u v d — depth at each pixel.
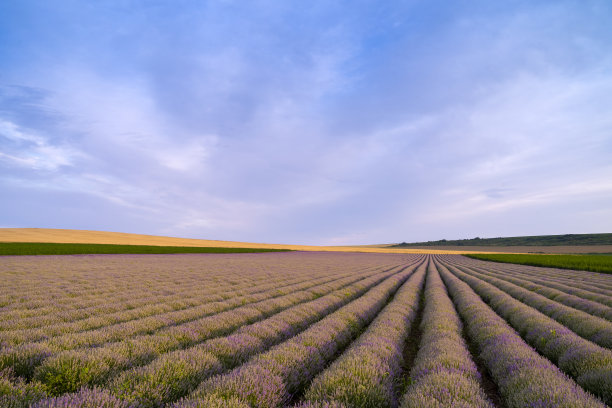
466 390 4.53
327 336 7.71
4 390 3.93
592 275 27.28
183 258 44.00
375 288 17.45
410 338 9.42
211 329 8.22
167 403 4.14
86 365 4.98
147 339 6.86
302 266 35.66
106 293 14.25
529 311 10.94
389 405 4.66
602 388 4.94
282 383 4.97
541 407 4.07
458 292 16.66
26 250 39.00
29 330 7.49
